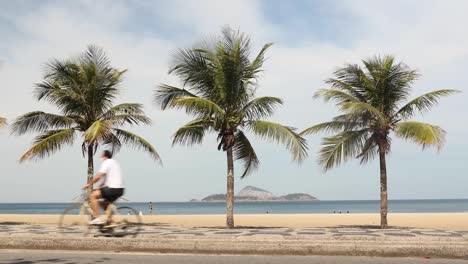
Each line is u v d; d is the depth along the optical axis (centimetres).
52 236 1085
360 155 2130
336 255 977
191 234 1093
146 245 1040
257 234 1095
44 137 2117
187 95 1977
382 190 2017
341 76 2036
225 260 902
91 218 1116
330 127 2009
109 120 2069
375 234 1077
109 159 1063
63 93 2048
